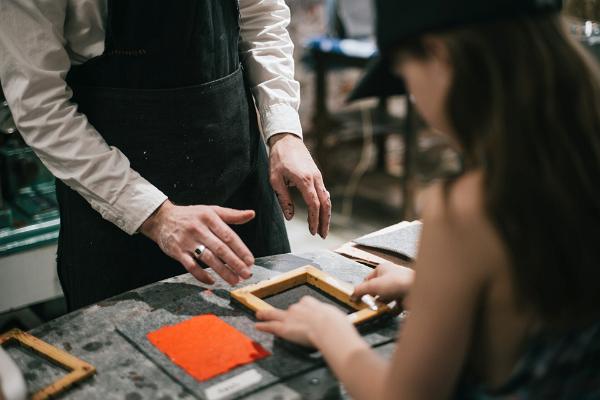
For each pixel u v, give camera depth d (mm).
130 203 1249
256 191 1581
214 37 1373
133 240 1415
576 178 688
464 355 754
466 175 744
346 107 3975
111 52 1304
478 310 745
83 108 1361
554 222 690
